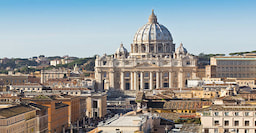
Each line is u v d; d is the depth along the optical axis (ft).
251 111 525.75
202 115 538.88
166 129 515.91
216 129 526.57
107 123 497.87
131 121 510.99
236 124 526.98
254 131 524.93
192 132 508.94
